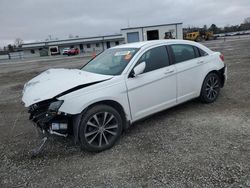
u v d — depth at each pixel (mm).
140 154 4199
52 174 3857
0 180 3793
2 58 70812
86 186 3500
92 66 5543
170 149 4266
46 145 4793
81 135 4234
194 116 5609
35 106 4336
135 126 5332
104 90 4422
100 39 76000
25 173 3941
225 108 5977
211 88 6312
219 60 6457
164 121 5469
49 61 34094
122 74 4742
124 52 5328
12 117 6797
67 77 4762
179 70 5492
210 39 66375
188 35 64438
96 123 4363
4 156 4531
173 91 5422
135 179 3547
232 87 7859
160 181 3449
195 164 3762
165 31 66188
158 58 5273
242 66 11953
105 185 3482
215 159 3846
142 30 66125
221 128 4906
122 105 4637
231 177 3398
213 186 3254
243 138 4441
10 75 18016
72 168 3975
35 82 4898
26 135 5430
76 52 57344
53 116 4141
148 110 5043
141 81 4871
